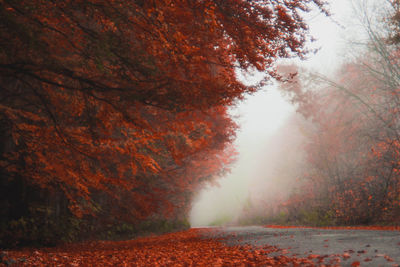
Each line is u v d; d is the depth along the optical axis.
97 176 9.91
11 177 12.83
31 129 9.24
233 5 6.93
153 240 16.28
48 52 6.89
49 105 9.65
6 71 7.37
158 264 6.89
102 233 18.91
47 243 13.44
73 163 9.55
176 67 7.53
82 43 7.49
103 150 9.73
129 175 14.38
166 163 18.12
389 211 15.45
